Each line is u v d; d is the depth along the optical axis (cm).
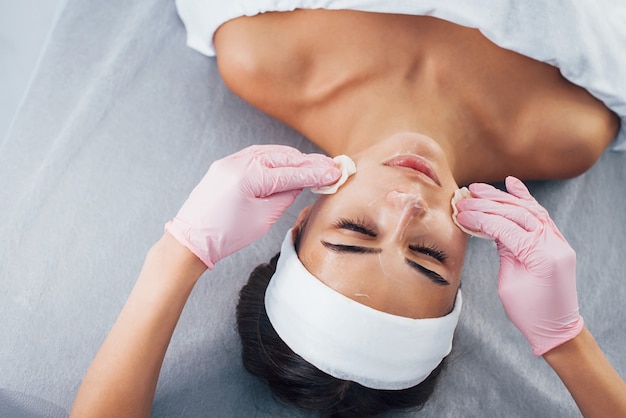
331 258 117
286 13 142
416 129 135
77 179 154
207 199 126
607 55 142
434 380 134
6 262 148
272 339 125
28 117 158
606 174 163
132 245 151
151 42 164
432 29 139
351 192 123
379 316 113
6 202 152
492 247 157
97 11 167
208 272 151
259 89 145
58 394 141
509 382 150
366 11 139
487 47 140
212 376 145
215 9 148
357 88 140
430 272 118
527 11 133
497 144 143
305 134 152
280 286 120
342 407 129
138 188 155
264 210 129
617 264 159
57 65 162
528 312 129
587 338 133
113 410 123
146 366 125
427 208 120
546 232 127
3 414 136
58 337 144
